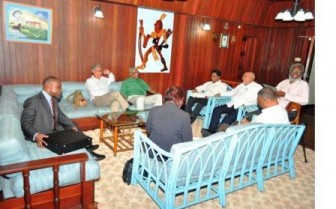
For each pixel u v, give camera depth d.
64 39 3.87
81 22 3.96
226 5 5.23
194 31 5.23
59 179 1.70
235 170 2.17
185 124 2.02
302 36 5.84
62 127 2.56
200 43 5.41
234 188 2.24
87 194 1.84
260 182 2.40
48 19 3.67
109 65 4.38
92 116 3.52
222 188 2.11
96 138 3.30
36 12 3.56
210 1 4.96
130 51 4.53
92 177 1.83
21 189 1.60
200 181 1.93
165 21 4.77
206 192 2.22
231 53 6.02
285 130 2.37
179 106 2.22
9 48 3.48
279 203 2.23
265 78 6.75
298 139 2.58
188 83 5.50
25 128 2.14
